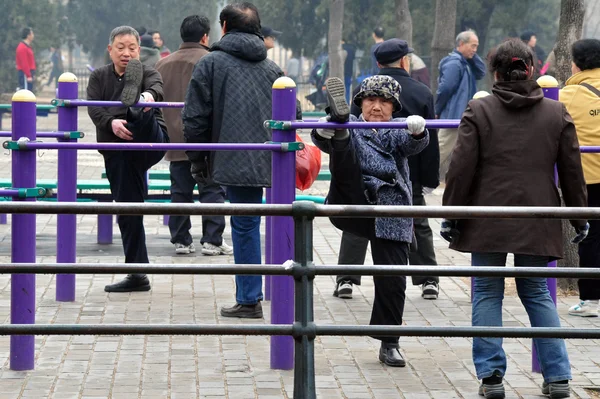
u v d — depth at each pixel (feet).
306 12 133.69
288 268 19.74
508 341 28.53
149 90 32.42
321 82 116.26
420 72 63.46
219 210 19.48
